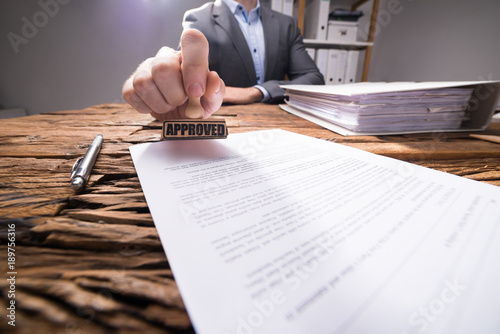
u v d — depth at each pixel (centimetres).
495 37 153
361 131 41
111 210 18
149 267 13
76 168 24
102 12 183
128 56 198
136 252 14
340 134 40
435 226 16
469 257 13
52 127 43
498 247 14
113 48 194
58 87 196
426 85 42
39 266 12
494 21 152
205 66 29
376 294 11
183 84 31
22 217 17
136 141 35
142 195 20
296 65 127
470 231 15
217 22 113
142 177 23
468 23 166
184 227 15
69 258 13
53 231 15
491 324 10
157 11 191
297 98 66
